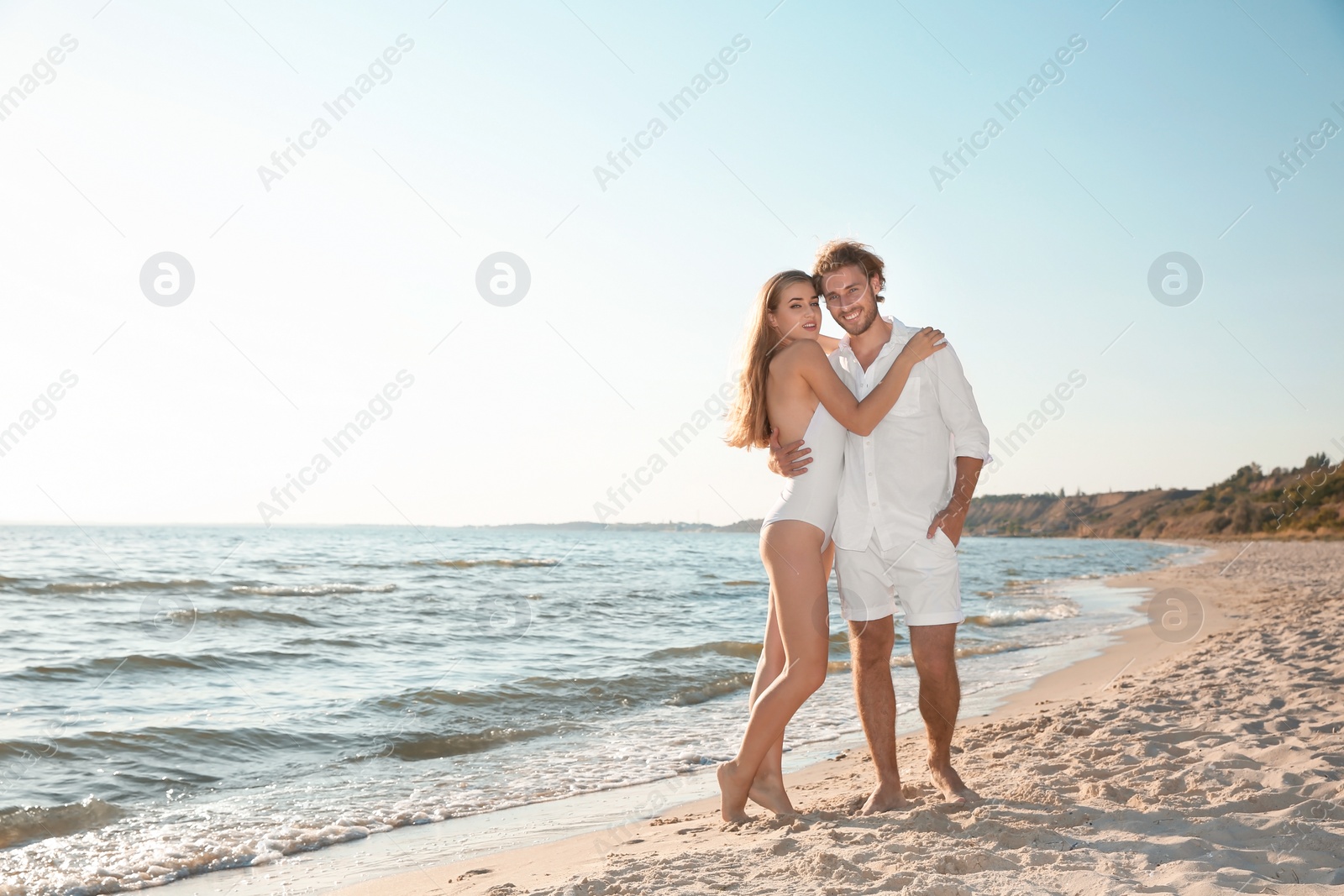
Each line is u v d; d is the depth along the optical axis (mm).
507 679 8258
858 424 3039
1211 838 2521
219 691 7914
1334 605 12336
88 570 23578
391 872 3436
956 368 3092
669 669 8852
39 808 4426
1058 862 2330
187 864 3658
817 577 3199
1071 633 12047
